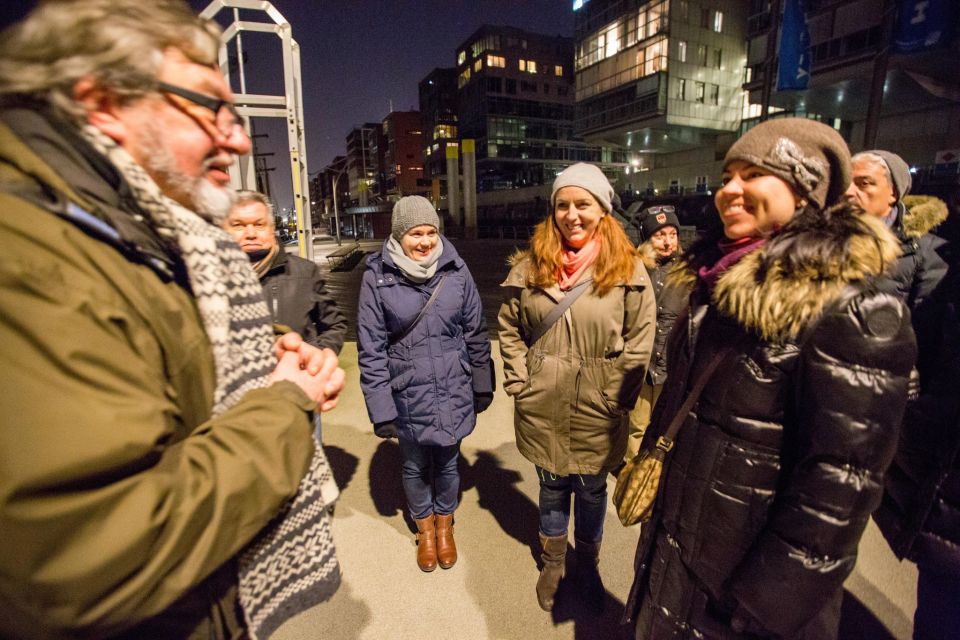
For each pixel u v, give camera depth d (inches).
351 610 80.9
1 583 19.7
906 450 56.9
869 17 967.6
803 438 39.6
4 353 19.6
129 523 21.0
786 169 40.5
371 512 107.7
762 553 40.8
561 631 76.8
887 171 87.6
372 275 87.0
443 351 86.8
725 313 43.9
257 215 90.7
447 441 86.3
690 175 1859.0
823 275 37.1
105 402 21.1
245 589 32.3
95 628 21.4
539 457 77.5
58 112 24.0
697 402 47.4
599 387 73.2
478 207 2428.6
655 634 52.1
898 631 75.4
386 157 3727.9
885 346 36.3
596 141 1892.2
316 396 33.6
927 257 90.7
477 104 2581.2
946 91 968.9
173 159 27.8
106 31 24.1
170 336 26.4
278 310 93.1
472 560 92.4
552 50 2613.2
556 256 73.3
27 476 19.0
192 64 27.7
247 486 25.9
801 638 43.8
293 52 143.9
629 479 53.7
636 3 1606.8
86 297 21.8
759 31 1262.3
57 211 22.1
